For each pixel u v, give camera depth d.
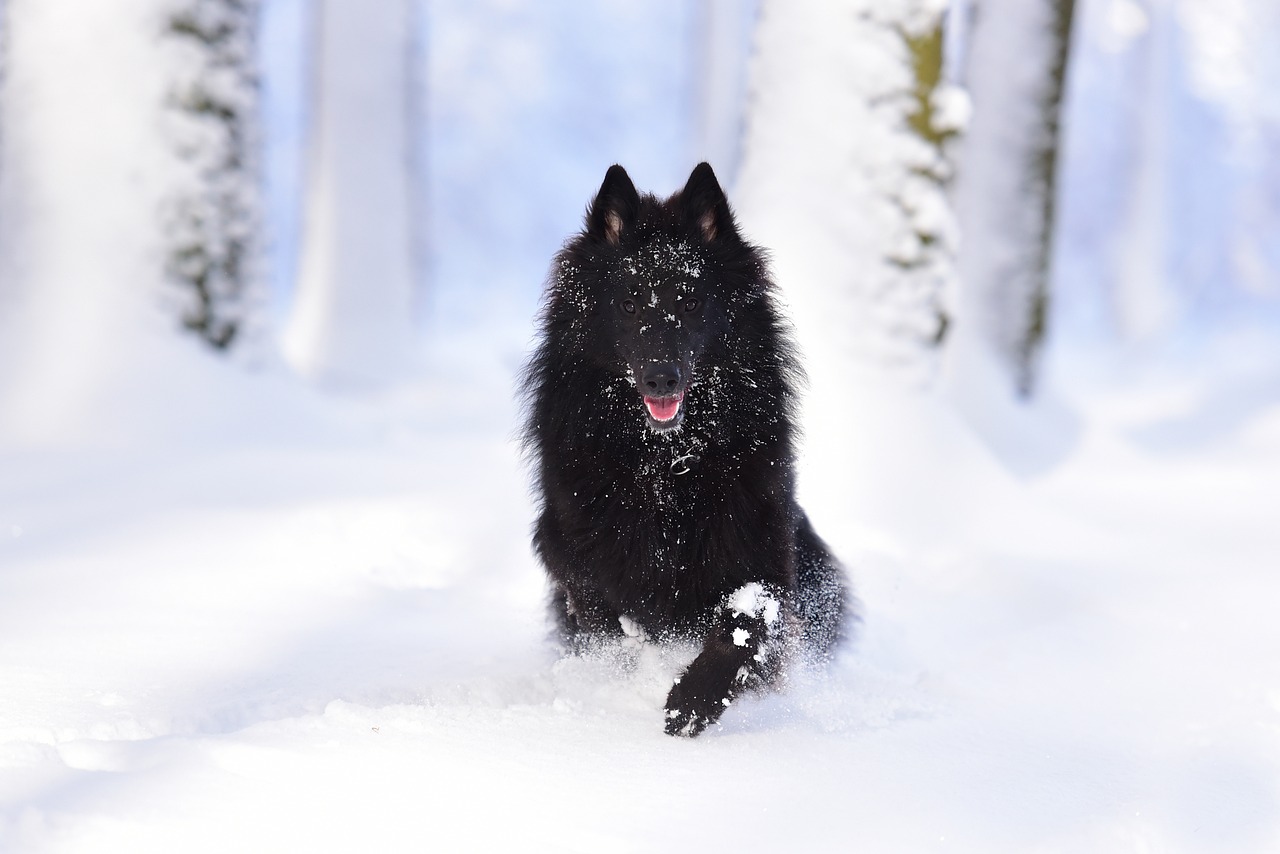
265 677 5.27
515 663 5.73
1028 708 5.55
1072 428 15.45
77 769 3.82
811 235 10.02
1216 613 7.68
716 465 5.20
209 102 12.15
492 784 3.96
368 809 3.69
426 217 40.88
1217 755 4.83
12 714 4.55
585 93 53.25
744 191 10.41
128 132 11.80
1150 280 34.12
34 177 11.77
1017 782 4.38
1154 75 33.59
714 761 4.37
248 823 3.54
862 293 10.02
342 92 23.45
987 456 10.30
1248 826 4.14
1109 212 45.16
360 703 4.96
